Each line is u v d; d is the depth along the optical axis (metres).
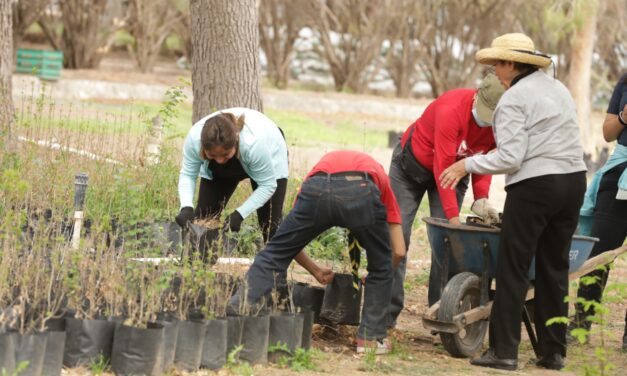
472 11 51.28
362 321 9.71
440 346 10.52
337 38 52.78
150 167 14.86
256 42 16.16
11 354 7.43
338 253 14.16
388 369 9.17
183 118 36.12
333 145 33.91
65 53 47.12
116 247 11.82
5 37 16.30
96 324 8.09
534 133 9.20
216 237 11.12
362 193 9.17
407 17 51.59
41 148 15.71
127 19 48.06
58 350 7.79
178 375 8.28
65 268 9.11
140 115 16.62
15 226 10.27
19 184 10.20
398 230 9.79
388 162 30.94
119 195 13.44
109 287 8.88
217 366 8.52
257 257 9.47
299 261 10.30
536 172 9.19
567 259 9.61
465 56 52.56
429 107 10.59
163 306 9.09
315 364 9.16
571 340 11.02
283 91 48.03
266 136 10.01
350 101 46.91
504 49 9.24
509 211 9.34
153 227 12.20
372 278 9.67
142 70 48.28
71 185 13.63
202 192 11.29
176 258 10.62
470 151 10.34
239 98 15.94
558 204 9.25
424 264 16.64
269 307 9.51
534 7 47.91
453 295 9.63
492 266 9.87
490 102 9.90
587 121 42.47
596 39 52.06
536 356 10.02
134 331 7.96
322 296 10.47
